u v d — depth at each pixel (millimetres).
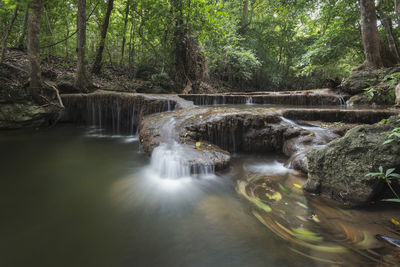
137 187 2906
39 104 6281
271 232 1915
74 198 2590
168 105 6473
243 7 17141
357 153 2197
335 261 1539
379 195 2168
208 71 14109
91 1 9781
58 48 10586
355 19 10562
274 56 18219
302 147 3746
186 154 3473
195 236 1913
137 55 12617
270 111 4891
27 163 3762
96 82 9352
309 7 12234
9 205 2406
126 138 5930
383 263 1471
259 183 2926
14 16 4703
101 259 1665
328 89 9031
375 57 8164
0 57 4898
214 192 2734
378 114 4719
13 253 1711
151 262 1638
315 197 2434
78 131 6590
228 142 4340
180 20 10781
